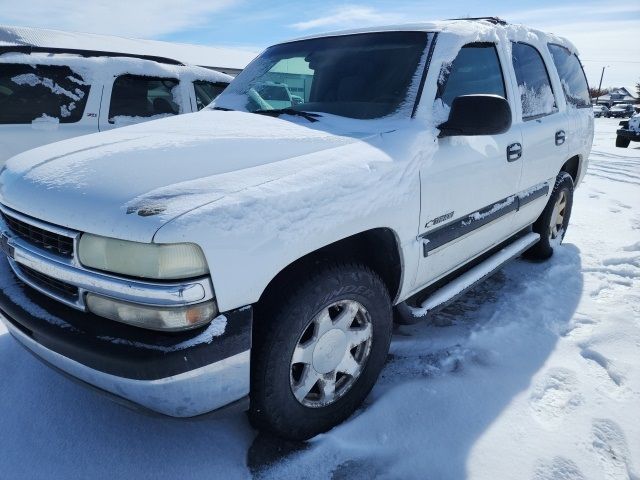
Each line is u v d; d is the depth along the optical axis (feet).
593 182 26.14
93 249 4.96
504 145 9.10
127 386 4.95
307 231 5.45
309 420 6.28
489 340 8.87
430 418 6.79
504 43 9.91
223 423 6.75
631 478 5.83
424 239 7.36
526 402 7.14
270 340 5.50
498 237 10.05
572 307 10.27
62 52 15.60
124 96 15.94
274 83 9.83
